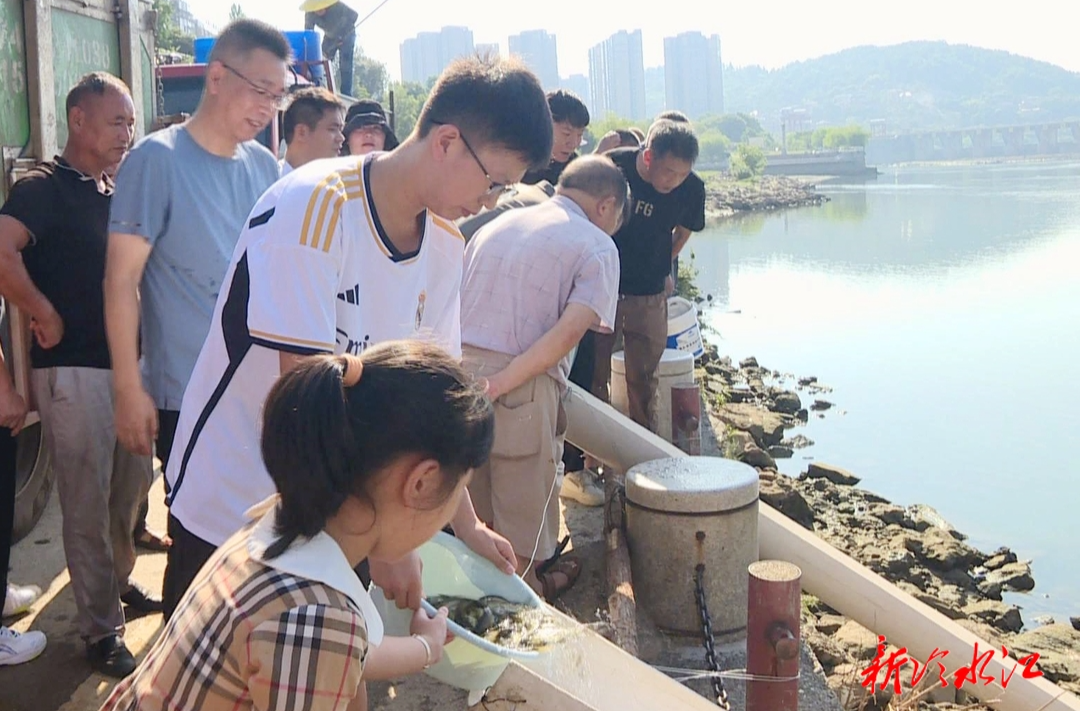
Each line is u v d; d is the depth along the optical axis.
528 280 4.04
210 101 3.40
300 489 1.69
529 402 4.03
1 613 3.91
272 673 1.60
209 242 3.37
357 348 2.49
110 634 3.90
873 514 9.69
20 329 4.75
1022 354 16.23
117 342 3.19
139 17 6.12
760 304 21.61
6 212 3.72
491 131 2.36
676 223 6.35
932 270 25.80
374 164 2.47
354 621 1.67
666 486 4.35
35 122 4.96
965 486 10.61
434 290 2.69
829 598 4.82
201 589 1.76
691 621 4.38
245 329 2.43
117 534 4.20
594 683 2.64
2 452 3.78
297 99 5.05
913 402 13.73
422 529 1.78
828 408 13.62
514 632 2.75
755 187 66.00
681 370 6.79
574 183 4.30
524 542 4.11
